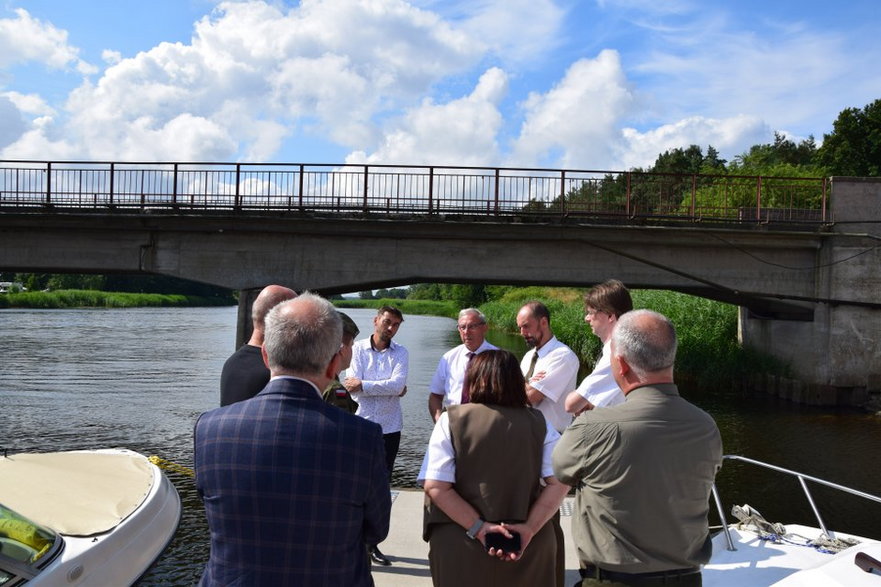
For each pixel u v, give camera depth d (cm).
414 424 1473
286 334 238
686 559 269
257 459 224
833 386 1709
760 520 482
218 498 227
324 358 240
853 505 939
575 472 278
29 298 8150
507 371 304
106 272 1833
